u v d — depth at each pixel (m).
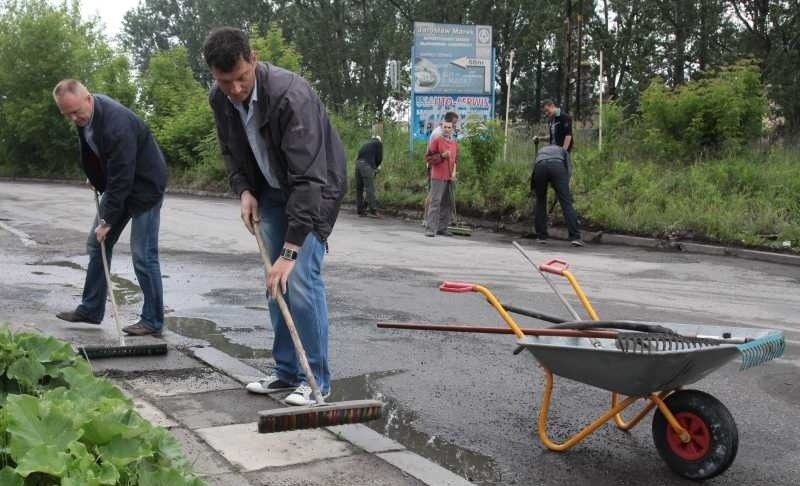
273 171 4.62
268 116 4.44
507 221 15.63
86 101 5.88
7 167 35.75
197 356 5.85
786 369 5.98
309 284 4.72
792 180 14.37
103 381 3.11
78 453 2.29
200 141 25.67
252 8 55.81
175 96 28.83
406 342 6.67
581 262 11.30
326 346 4.91
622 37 37.66
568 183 13.41
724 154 17.16
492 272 10.29
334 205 4.75
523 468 4.19
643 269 10.73
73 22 34.72
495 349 6.50
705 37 34.53
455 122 14.16
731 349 3.75
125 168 5.94
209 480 3.65
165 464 2.64
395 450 4.19
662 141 17.88
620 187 15.30
